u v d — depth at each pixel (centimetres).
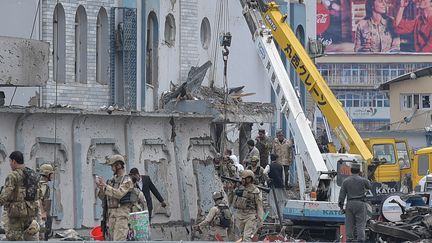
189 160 6047
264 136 7144
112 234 4116
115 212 4116
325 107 6034
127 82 7350
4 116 4925
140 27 7506
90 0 7169
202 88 7925
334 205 5394
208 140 6203
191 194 6012
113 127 5581
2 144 4903
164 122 5906
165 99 7656
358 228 4822
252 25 6300
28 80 5184
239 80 8619
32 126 5078
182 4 8069
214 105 7544
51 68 6825
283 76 6069
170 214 5856
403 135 13212
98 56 7288
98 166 5441
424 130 13338
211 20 8375
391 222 4869
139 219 4134
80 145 5344
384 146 7681
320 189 5647
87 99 7106
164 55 7831
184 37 8075
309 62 6144
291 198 6781
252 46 8712
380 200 5931
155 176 5809
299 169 5775
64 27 6956
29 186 3866
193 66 8112
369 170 5884
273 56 6159
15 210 3847
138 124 5738
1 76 5084
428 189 6750
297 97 6034
